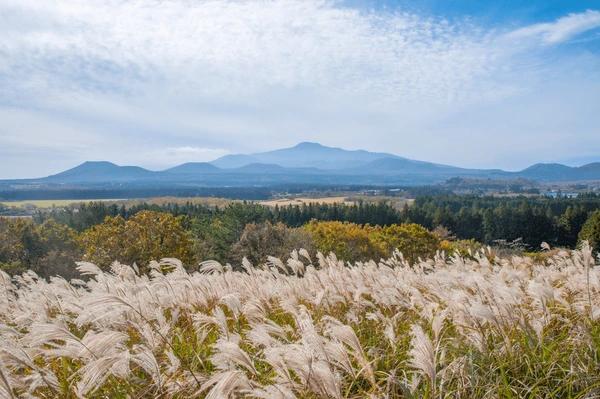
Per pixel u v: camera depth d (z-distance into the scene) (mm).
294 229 46344
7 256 35156
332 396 2682
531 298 5281
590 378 3316
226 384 2471
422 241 48062
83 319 3680
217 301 5918
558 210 119812
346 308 5863
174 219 39688
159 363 3652
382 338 4523
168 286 5934
